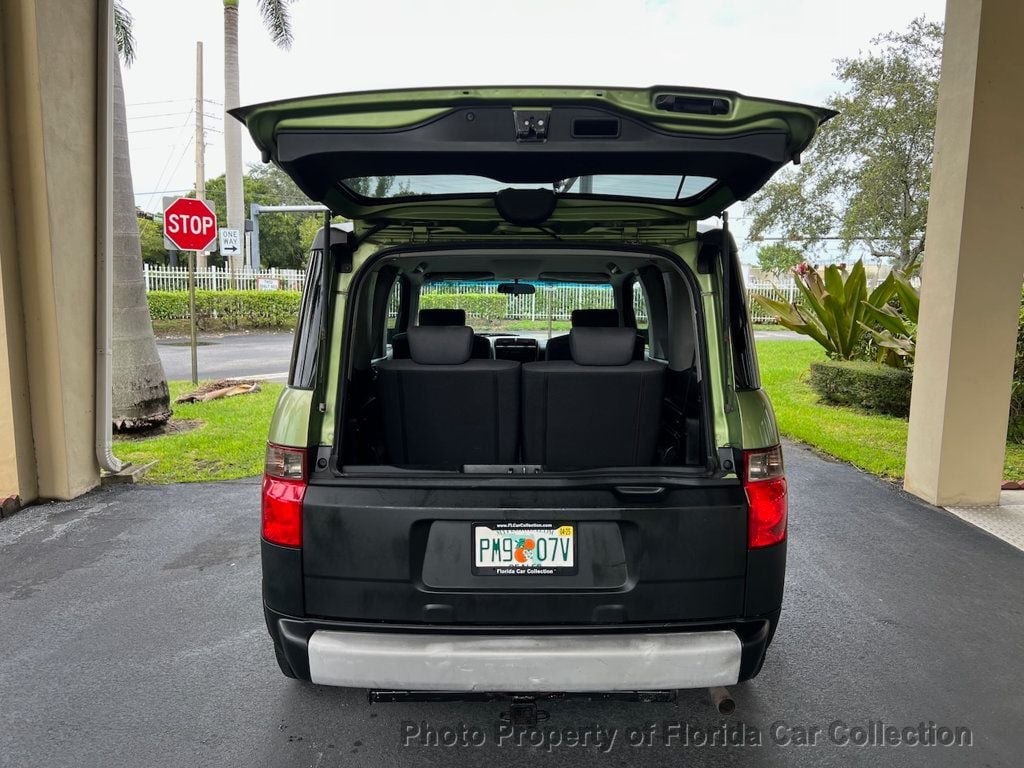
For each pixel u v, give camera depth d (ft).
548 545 6.98
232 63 76.59
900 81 66.39
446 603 6.96
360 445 9.29
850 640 10.52
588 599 6.95
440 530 7.00
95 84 17.39
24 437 16.65
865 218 68.13
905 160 66.28
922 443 17.35
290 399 7.32
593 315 13.79
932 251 16.89
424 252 7.86
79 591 12.14
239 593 12.06
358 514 6.94
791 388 33.55
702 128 5.95
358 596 7.00
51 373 16.74
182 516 16.02
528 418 8.45
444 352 8.50
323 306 7.43
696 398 8.95
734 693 9.20
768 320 75.05
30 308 16.55
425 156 6.23
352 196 7.47
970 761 7.87
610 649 6.70
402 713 8.77
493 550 6.97
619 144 5.98
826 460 21.34
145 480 18.90
